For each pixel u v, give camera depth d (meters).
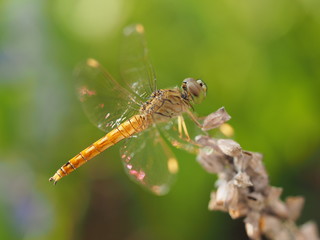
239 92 0.26
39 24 0.27
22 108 0.27
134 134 0.22
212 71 0.26
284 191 0.26
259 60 0.26
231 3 0.26
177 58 0.27
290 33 0.27
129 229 0.27
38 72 0.27
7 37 0.27
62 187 0.27
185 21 0.27
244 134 0.26
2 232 0.26
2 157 0.27
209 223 0.26
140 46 0.23
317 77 0.26
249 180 0.21
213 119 0.21
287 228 0.21
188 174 0.26
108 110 0.22
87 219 0.27
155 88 0.22
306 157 0.26
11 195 0.26
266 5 0.26
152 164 0.22
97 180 0.27
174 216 0.26
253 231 0.21
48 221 0.27
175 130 0.22
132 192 0.27
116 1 0.27
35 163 0.27
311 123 0.26
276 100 0.26
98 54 0.27
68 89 0.27
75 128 0.27
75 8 0.27
